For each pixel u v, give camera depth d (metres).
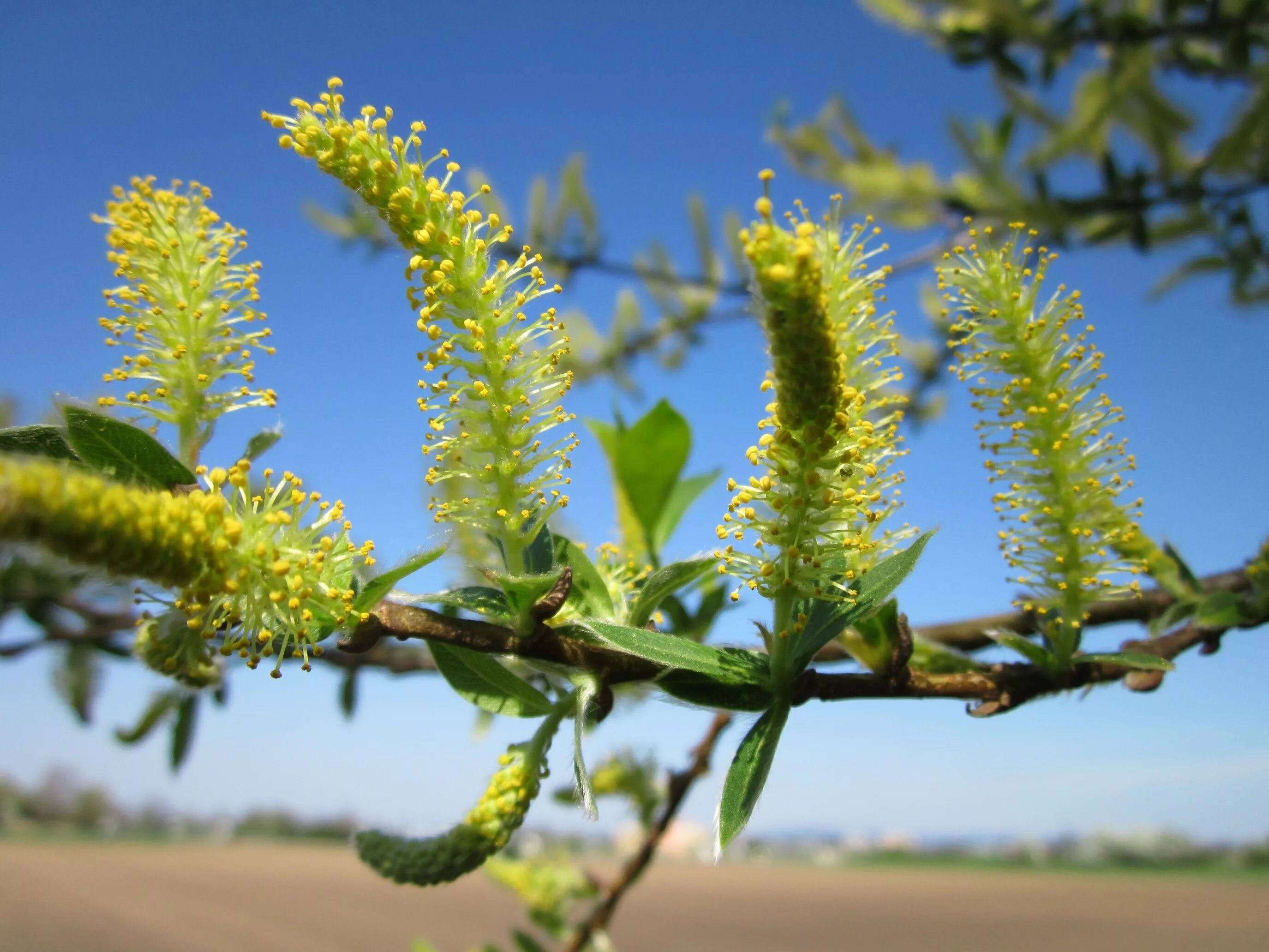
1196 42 0.28
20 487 0.07
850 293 0.11
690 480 0.17
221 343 0.11
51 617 0.22
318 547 0.10
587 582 0.11
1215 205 0.28
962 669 0.12
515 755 0.11
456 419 0.11
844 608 0.10
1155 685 0.12
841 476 0.10
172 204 0.11
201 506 0.09
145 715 0.21
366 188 0.10
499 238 0.10
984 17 0.28
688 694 0.10
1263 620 0.13
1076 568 0.12
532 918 0.22
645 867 0.20
